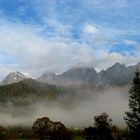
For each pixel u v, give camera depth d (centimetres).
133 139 8038
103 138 10500
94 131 10706
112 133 10375
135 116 8000
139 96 7969
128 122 8094
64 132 13762
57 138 13662
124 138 9631
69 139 14000
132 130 8038
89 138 10762
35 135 14150
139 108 7975
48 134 13750
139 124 7962
